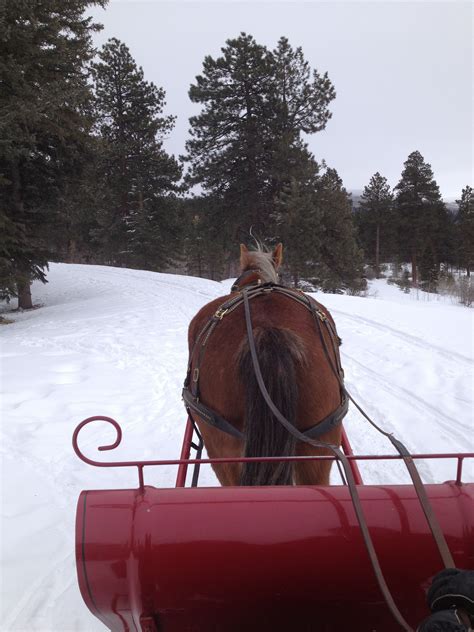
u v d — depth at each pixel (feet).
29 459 17.16
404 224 187.73
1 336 41.91
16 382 26.23
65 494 14.87
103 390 24.89
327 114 107.14
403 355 29.27
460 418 19.76
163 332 39.42
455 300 77.92
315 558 5.64
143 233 142.61
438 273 177.17
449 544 5.69
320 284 101.40
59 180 61.67
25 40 47.67
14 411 21.86
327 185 105.81
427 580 5.70
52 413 21.71
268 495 5.95
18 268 58.08
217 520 5.71
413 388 23.44
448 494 6.03
